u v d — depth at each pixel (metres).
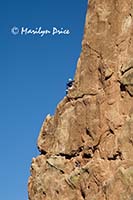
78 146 76.00
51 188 76.88
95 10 79.00
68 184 75.19
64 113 79.38
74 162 76.19
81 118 75.94
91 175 72.31
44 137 82.56
